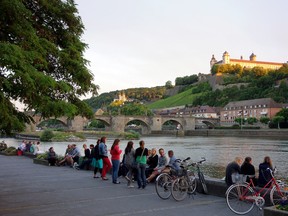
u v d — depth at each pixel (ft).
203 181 53.36
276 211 33.55
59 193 55.26
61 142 385.09
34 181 68.80
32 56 33.19
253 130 488.02
